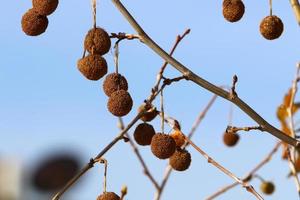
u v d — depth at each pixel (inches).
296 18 55.6
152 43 47.1
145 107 48.6
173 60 47.5
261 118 48.9
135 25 47.0
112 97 47.4
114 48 47.5
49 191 20.5
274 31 50.6
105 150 47.4
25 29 48.1
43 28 48.1
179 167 49.5
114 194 46.3
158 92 48.5
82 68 47.5
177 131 50.2
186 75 47.6
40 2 47.6
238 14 50.6
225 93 48.0
